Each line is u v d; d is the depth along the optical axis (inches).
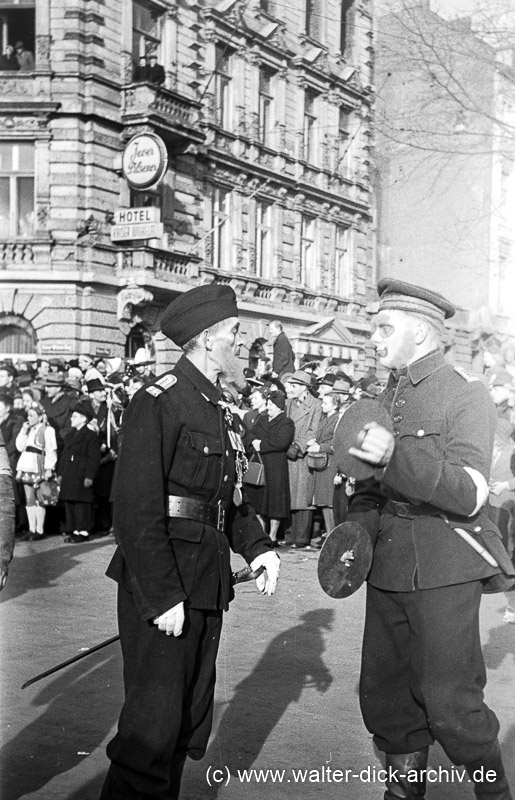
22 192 676.1
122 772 109.8
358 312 320.8
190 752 117.9
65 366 522.6
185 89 639.1
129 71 669.9
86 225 660.7
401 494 109.0
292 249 563.8
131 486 110.6
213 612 117.5
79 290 660.7
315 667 198.1
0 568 115.8
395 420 113.3
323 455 371.6
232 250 623.8
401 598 112.3
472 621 108.7
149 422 112.9
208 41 623.5
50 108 657.6
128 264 666.8
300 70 534.0
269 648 214.1
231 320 119.6
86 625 237.6
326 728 159.2
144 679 111.2
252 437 379.9
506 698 141.1
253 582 305.1
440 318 116.3
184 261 666.2
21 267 663.1
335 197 309.3
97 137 665.0
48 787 134.7
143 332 671.8
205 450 115.6
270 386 395.2
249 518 126.1
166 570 109.1
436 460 108.0
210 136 631.8
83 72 658.2
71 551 375.9
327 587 115.2
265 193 597.3
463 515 108.3
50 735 156.5
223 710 168.4
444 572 108.4
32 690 180.7
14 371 456.8
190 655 113.4
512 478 132.8
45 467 408.5
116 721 163.5
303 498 385.7
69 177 663.1
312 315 371.2
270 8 540.7
